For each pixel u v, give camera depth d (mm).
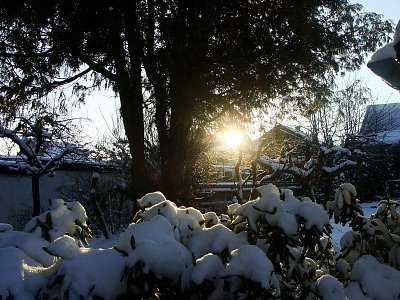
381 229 3465
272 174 10523
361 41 11273
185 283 2021
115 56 9789
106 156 14852
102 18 8789
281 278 2695
